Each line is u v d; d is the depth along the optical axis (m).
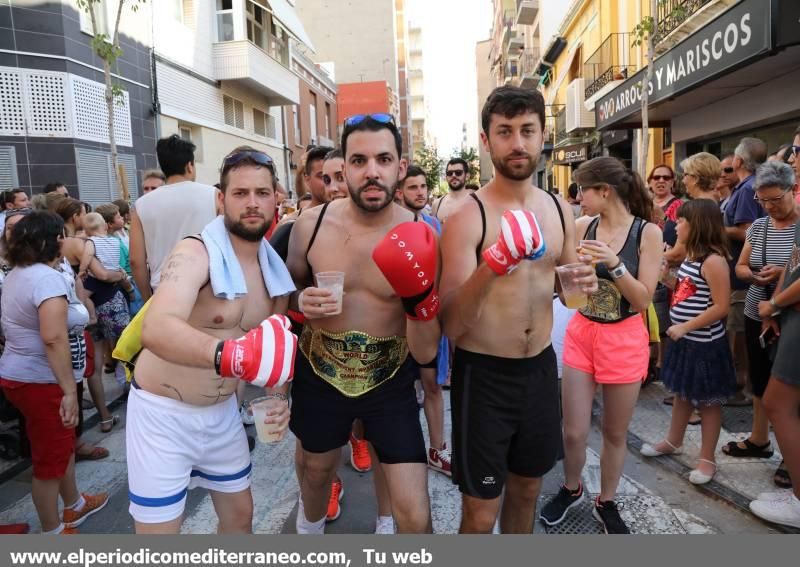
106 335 5.10
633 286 2.61
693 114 10.62
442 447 3.62
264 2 17.05
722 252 3.21
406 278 1.90
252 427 4.51
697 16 8.70
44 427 2.78
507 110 2.04
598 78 14.95
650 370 5.01
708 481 3.26
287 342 1.61
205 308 1.96
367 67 46.66
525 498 2.33
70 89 9.55
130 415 2.04
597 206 2.90
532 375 2.18
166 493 1.97
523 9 29.44
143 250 3.49
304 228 2.36
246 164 1.98
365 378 2.25
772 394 2.79
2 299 2.83
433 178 37.75
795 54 6.68
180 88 13.24
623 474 3.48
